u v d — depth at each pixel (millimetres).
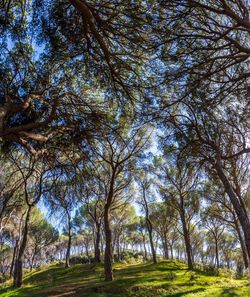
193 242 51938
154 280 16500
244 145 12359
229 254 53000
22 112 9867
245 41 7691
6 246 45094
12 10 8367
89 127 10594
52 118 9445
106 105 10258
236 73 8258
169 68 7832
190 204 26109
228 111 11133
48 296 14086
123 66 7828
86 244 53219
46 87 10039
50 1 7418
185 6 6633
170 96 9008
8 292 16906
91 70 8516
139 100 8938
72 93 10250
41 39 7926
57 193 13625
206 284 15055
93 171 11953
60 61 8828
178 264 26031
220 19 7621
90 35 7441
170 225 39969
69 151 11289
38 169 15555
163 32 7039
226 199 24297
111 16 6844
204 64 7684
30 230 36844
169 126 12148
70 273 25812
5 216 24875
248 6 7195
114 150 17016
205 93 8633
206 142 12547
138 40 7199
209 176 16516
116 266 30359
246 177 19172
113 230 44250
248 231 11094
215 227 35188
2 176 19922
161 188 26266
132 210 38031
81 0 6324
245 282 14859
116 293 13719
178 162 14406
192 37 7270
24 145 9102
